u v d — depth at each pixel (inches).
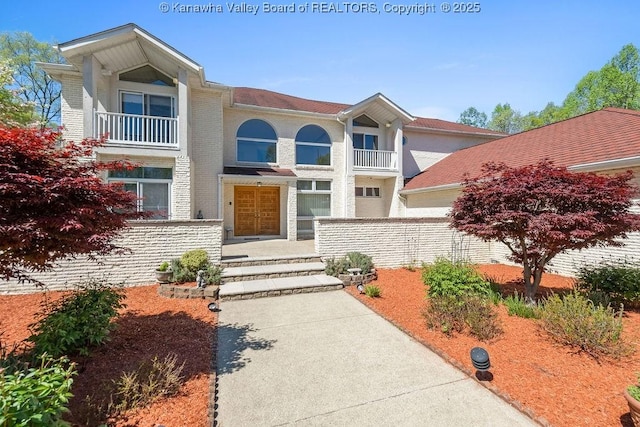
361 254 344.8
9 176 100.3
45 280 270.2
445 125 780.6
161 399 118.9
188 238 312.0
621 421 107.8
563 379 136.0
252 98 611.2
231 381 137.4
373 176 631.2
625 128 370.3
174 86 474.3
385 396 126.5
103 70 434.0
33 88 816.3
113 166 143.3
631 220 197.9
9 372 97.7
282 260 343.9
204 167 499.2
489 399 123.8
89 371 138.2
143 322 204.1
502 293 271.9
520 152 480.4
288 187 530.3
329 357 160.6
